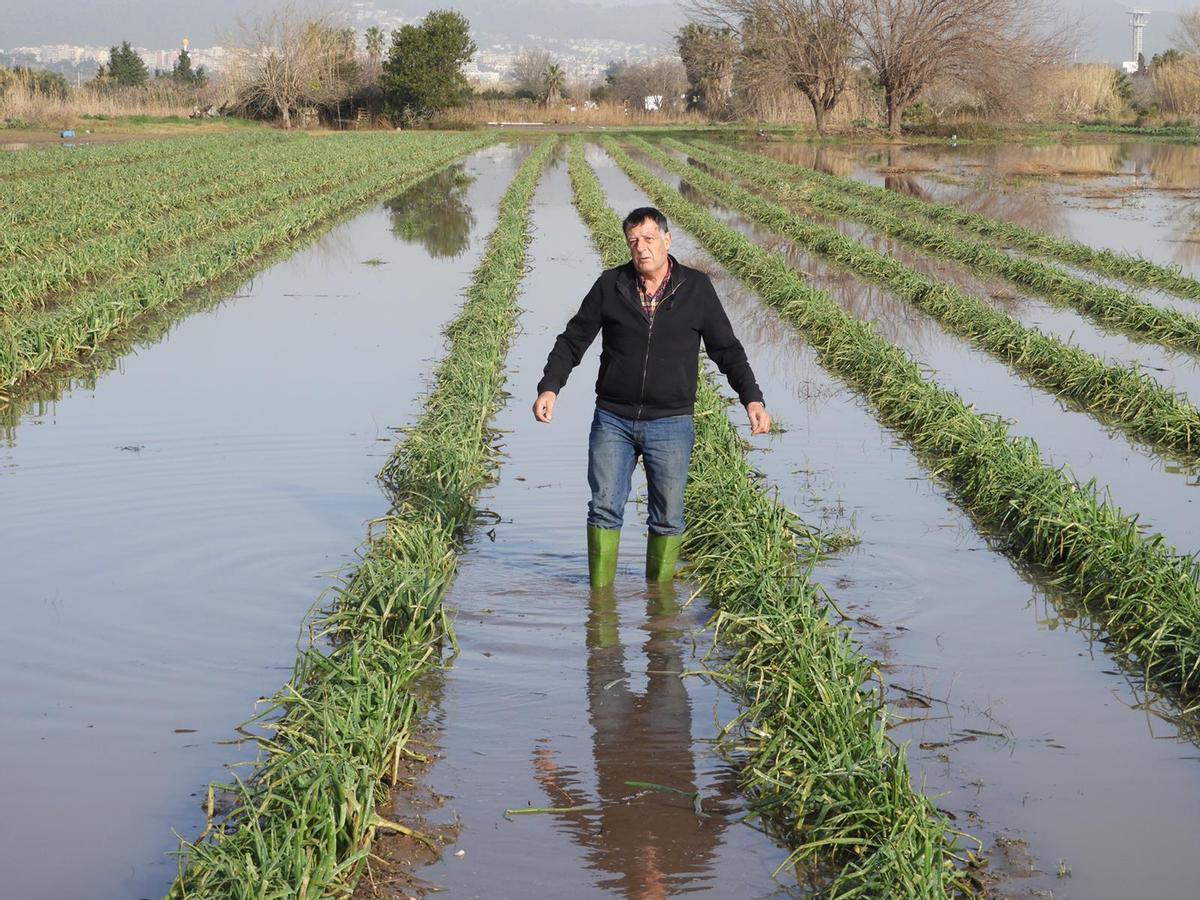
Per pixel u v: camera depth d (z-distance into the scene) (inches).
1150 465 396.8
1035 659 248.8
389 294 722.2
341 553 305.1
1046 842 180.4
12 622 261.7
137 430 422.0
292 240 976.9
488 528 327.9
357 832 176.4
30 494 350.3
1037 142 2396.7
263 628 259.6
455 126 2999.5
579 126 3309.5
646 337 271.7
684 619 269.1
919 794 182.4
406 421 434.9
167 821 185.9
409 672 230.5
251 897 155.4
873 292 763.4
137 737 212.2
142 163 1574.8
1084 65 3075.8
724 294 743.7
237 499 347.3
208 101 2940.5
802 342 597.6
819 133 2551.7
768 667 234.1
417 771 201.9
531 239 971.9
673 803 193.2
